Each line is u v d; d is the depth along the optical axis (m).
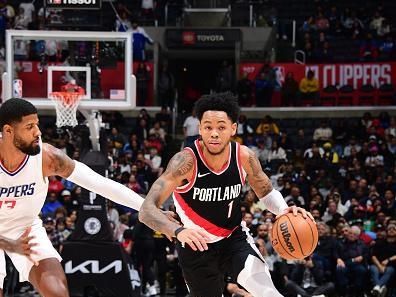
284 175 18.16
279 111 23.81
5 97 13.43
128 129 23.11
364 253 14.80
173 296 14.98
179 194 6.20
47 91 13.46
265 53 25.84
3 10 24.36
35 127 5.76
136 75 23.28
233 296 12.99
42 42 14.32
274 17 26.66
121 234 15.39
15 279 14.63
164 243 14.82
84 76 13.42
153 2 26.66
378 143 20.45
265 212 15.12
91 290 14.01
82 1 13.64
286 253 6.00
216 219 6.21
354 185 17.86
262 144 20.55
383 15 26.20
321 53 25.05
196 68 26.92
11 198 5.92
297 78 24.12
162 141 20.22
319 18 26.22
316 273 14.42
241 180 6.18
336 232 15.11
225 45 25.22
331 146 20.77
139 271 14.88
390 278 14.59
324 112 23.91
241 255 6.23
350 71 24.16
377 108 23.86
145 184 17.81
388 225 14.97
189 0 26.53
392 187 18.17
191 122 21.00
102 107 13.20
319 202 16.70
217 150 5.96
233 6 27.00
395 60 24.78
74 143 18.22
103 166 12.92
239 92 23.59
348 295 14.70
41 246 6.05
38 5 24.09
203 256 6.34
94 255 13.28
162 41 25.91
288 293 14.39
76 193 16.44
